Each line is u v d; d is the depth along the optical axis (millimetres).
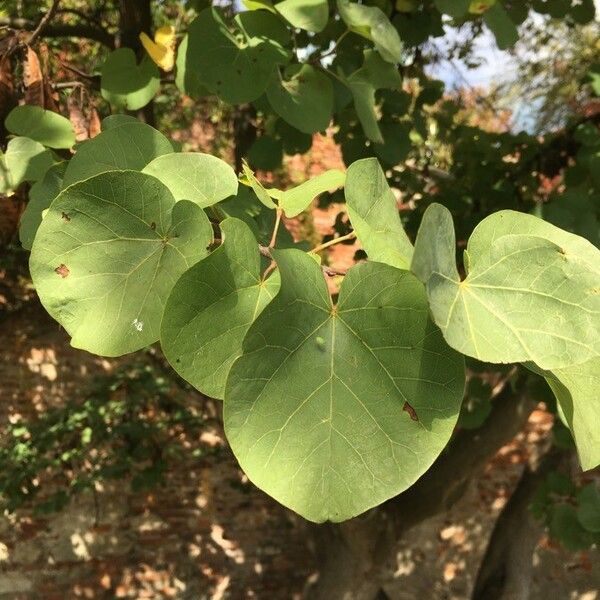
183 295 271
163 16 1555
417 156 1587
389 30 612
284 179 2232
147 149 385
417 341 263
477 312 265
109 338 297
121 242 297
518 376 1392
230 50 638
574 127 1434
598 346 259
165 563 2270
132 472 2258
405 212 1391
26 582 2139
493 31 743
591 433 279
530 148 1471
